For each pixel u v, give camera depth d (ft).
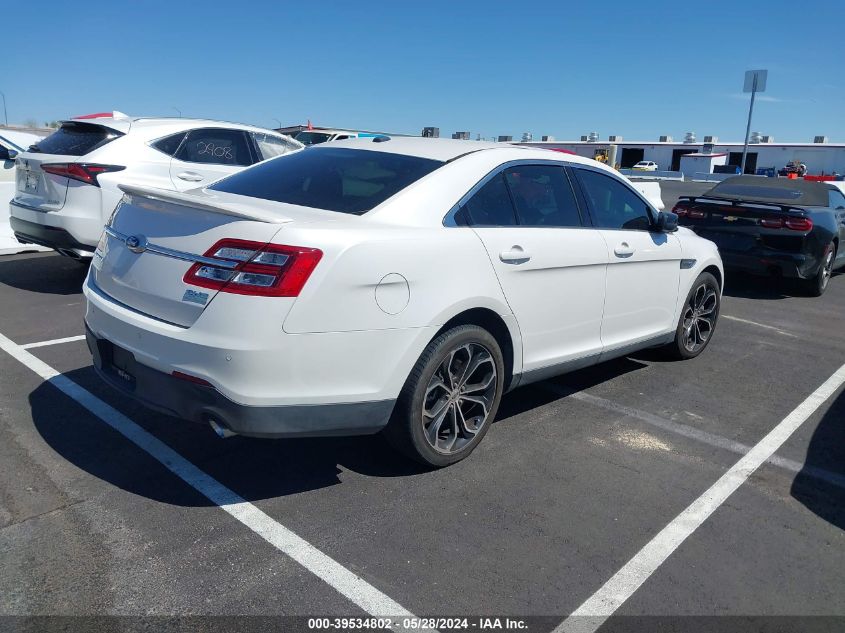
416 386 10.83
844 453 13.48
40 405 13.74
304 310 9.44
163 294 10.03
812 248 27.40
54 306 21.53
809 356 20.02
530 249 12.36
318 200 11.59
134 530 9.75
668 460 12.84
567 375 17.39
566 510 10.89
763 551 10.07
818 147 176.86
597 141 198.49
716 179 148.87
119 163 22.77
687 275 17.42
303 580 8.87
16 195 24.14
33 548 9.23
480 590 8.87
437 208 11.41
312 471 11.67
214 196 11.86
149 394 10.19
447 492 11.23
